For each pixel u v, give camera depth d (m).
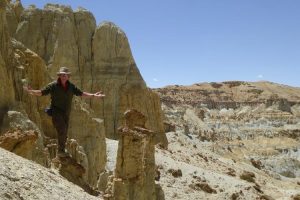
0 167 13.52
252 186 60.50
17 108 29.08
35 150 25.95
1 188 12.16
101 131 45.31
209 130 176.75
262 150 161.75
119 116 65.94
